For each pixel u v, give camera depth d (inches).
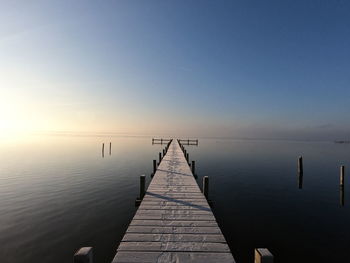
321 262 229.0
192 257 142.7
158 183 343.3
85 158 998.4
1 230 281.3
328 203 422.6
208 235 172.1
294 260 232.2
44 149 1492.4
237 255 242.1
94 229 291.1
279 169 804.6
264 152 1668.3
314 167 889.5
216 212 364.2
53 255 230.4
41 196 418.9
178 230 179.9
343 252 247.6
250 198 443.5
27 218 318.3
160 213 217.5
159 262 136.6
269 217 346.3
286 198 450.0
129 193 452.8
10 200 392.8
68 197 417.7
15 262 217.5
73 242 257.9
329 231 299.7
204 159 1076.5
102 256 232.7
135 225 188.9
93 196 426.9
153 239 164.7
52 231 282.2
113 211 354.0
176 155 757.3
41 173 632.4
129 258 140.0
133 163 860.6
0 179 554.9
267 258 106.1
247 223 322.3
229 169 780.0
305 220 337.1
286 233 292.5
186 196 274.7
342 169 532.7
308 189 527.5
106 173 652.7
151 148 1750.7
